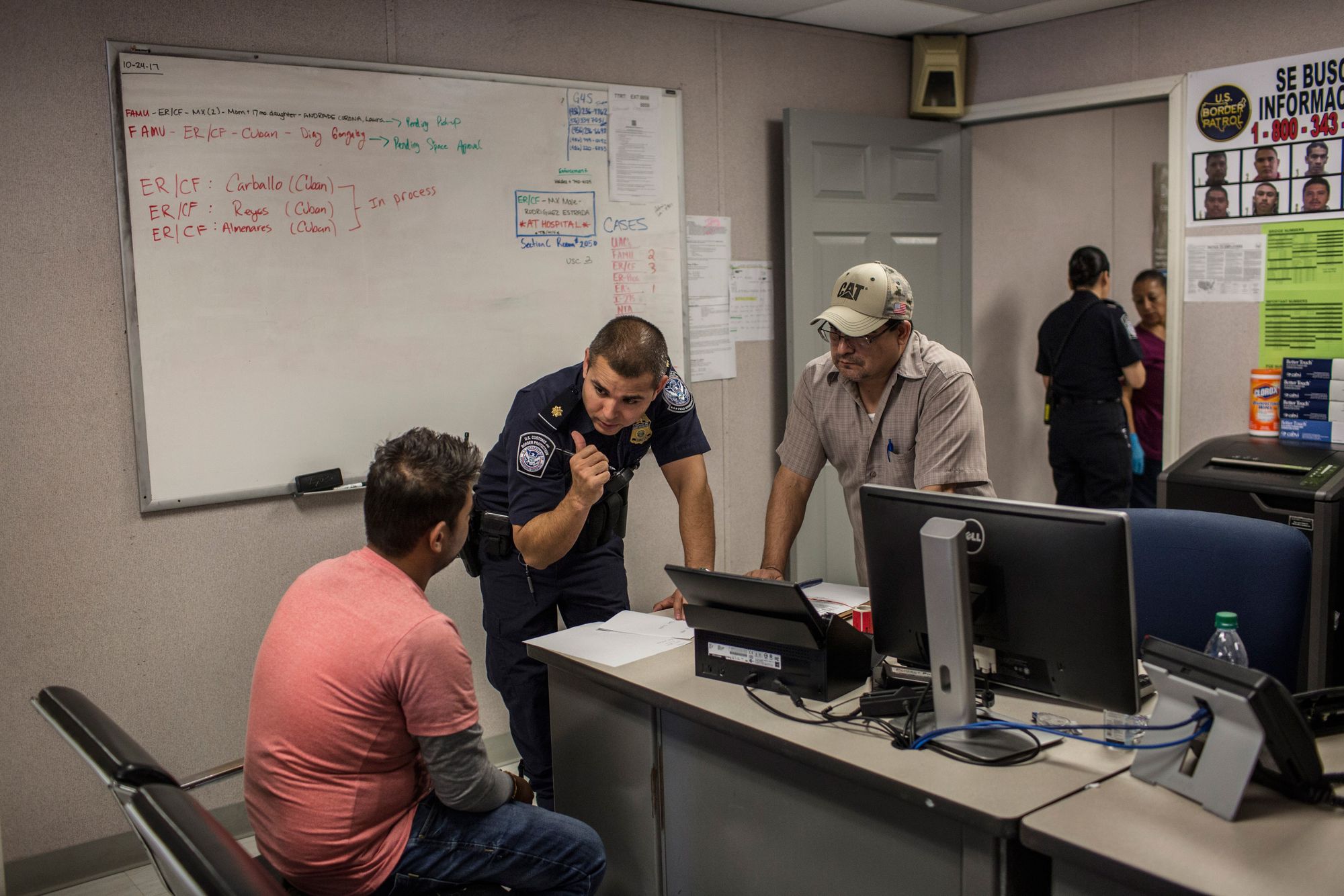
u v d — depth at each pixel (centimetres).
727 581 189
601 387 213
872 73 415
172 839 117
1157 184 559
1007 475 510
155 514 274
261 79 278
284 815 165
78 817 267
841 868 175
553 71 331
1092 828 139
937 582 160
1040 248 506
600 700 220
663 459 261
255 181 279
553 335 335
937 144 420
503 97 319
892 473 251
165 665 278
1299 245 345
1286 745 140
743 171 381
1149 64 373
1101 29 383
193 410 275
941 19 389
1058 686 163
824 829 177
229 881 112
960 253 438
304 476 290
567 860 184
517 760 335
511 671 257
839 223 394
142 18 262
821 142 384
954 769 158
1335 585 302
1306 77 338
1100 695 158
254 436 285
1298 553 200
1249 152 353
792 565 405
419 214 306
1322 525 297
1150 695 184
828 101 403
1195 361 373
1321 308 342
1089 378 438
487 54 318
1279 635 200
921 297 424
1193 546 211
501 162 321
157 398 271
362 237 297
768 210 391
